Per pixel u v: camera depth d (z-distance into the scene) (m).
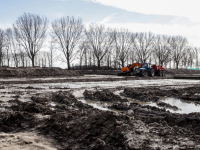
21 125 5.36
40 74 29.81
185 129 4.70
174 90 12.35
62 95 9.82
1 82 18.28
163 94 11.33
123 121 4.87
